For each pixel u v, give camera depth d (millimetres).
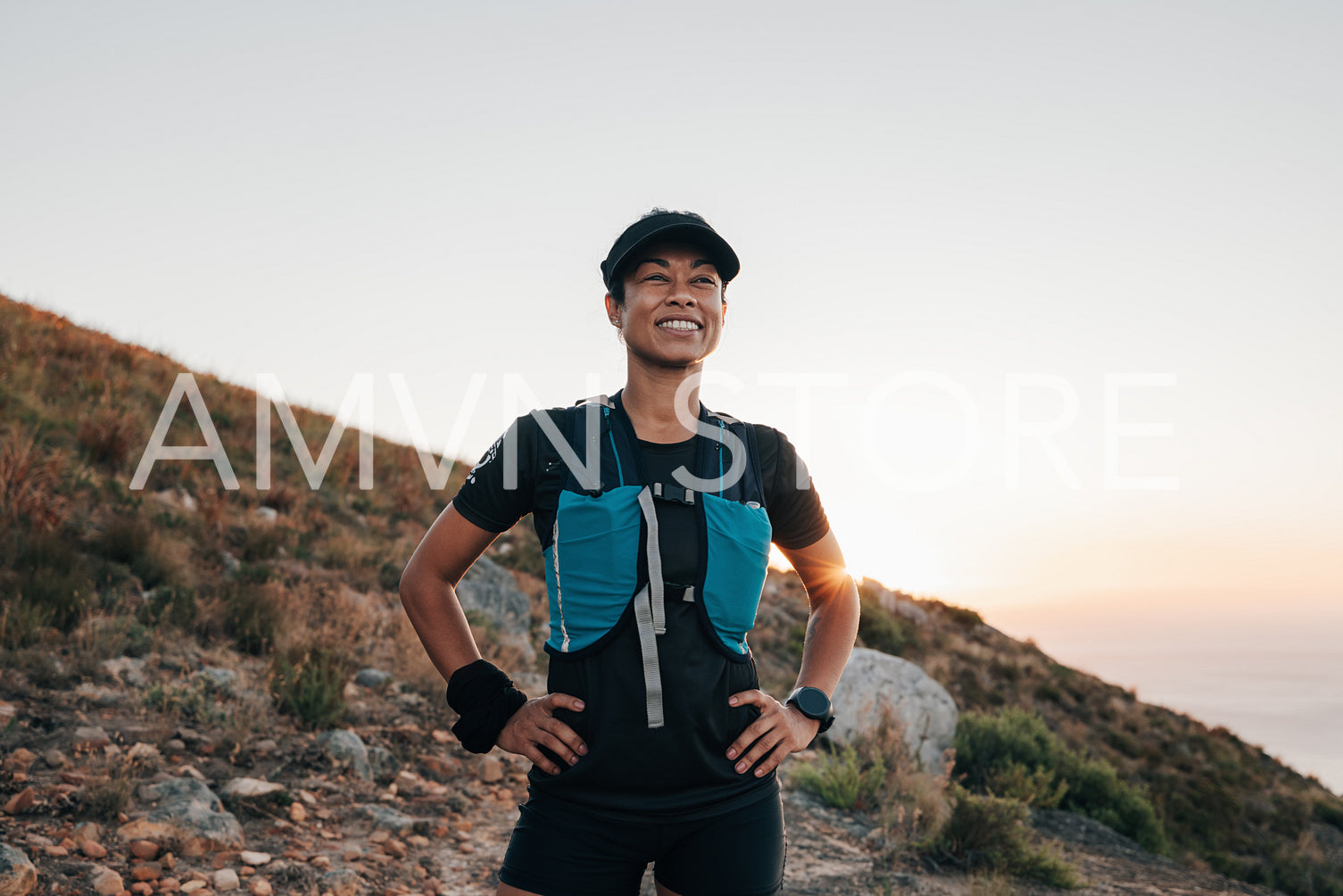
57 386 11711
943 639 19594
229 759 4645
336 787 4688
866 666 8750
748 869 1413
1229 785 16734
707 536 1438
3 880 2953
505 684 1526
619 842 1390
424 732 5855
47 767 4031
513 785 5383
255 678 5852
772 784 1530
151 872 3338
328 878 3627
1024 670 19672
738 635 1486
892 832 5570
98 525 8062
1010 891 4809
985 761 8586
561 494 1464
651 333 1529
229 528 9500
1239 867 11445
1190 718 21719
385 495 14242
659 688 1363
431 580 1584
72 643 5613
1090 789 8586
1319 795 18562
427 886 3809
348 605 7902
